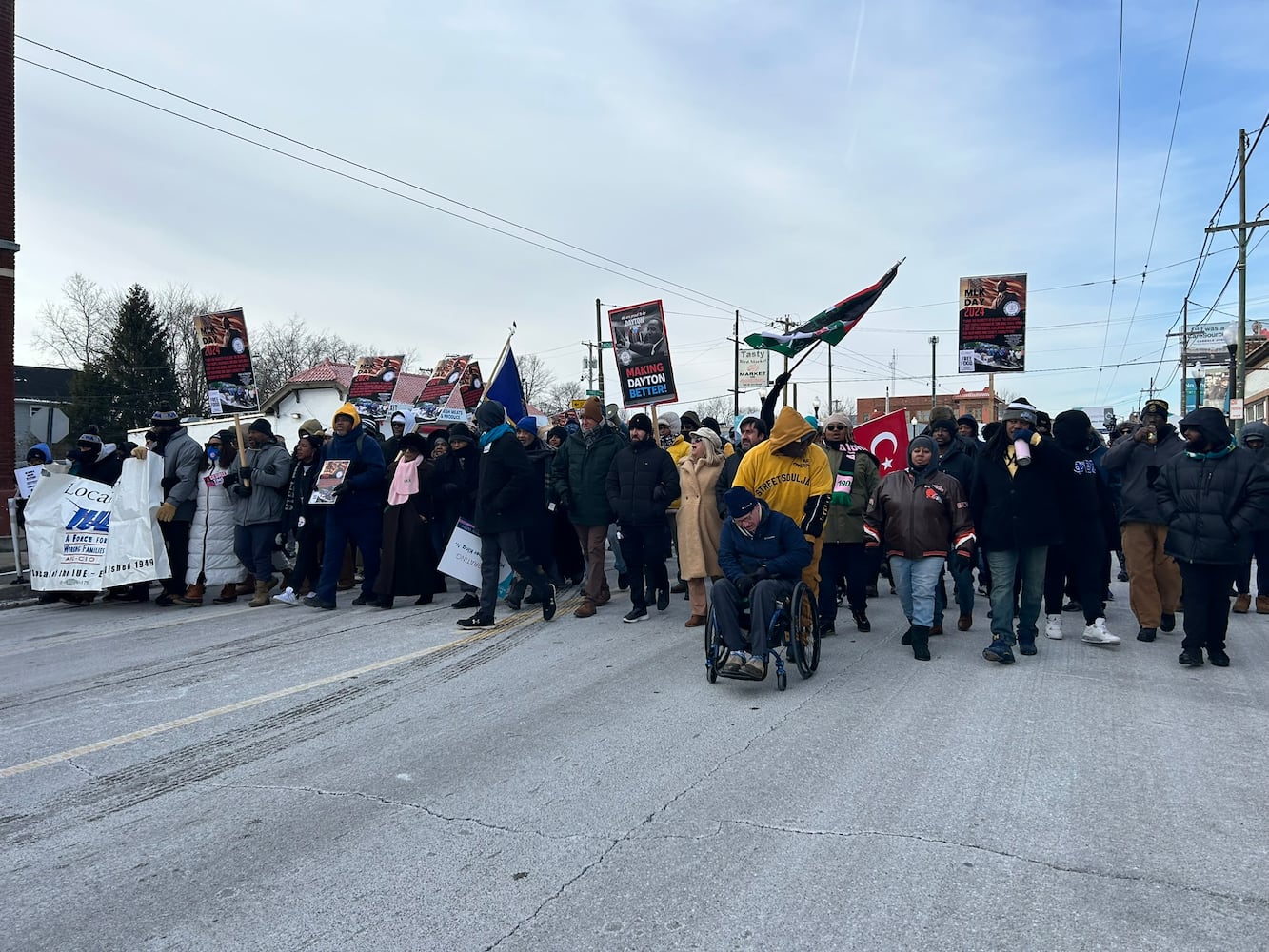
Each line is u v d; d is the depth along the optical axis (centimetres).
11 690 596
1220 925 279
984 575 966
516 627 789
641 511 782
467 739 478
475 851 341
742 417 845
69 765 446
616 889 309
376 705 545
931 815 368
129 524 919
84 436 994
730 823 362
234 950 276
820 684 588
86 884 321
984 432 666
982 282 1291
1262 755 439
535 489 796
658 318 1161
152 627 818
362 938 281
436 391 2533
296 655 686
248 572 958
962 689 570
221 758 455
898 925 281
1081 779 408
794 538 594
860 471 775
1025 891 303
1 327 1723
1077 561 709
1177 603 752
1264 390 3250
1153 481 666
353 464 877
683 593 1002
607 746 461
